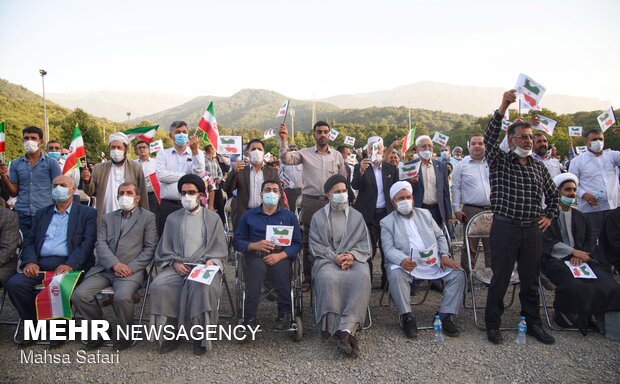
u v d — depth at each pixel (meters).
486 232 5.25
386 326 4.89
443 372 3.78
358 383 3.60
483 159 5.99
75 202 5.07
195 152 6.00
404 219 5.19
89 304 4.34
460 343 4.39
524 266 4.45
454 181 6.16
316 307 4.41
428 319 5.07
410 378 3.68
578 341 4.41
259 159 5.94
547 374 3.72
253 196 6.03
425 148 5.95
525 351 4.19
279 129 6.05
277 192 4.97
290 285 4.61
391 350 4.24
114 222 4.84
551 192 4.59
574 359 4.00
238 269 4.81
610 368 3.81
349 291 4.38
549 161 7.08
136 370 3.88
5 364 4.01
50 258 4.84
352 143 16.56
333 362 4.00
